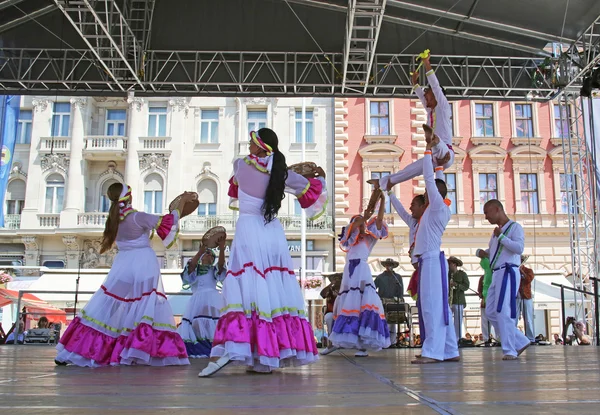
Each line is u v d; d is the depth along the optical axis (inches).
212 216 978.1
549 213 949.8
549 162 965.2
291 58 540.4
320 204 172.9
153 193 1001.5
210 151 1008.9
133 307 192.7
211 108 1022.4
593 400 94.0
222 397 99.6
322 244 969.5
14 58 516.4
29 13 498.6
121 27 470.0
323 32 524.4
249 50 535.5
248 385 121.4
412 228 228.1
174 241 197.8
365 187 968.3
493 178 966.4
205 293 270.7
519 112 984.3
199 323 265.3
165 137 1002.7
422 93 213.3
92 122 1027.3
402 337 476.4
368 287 255.3
